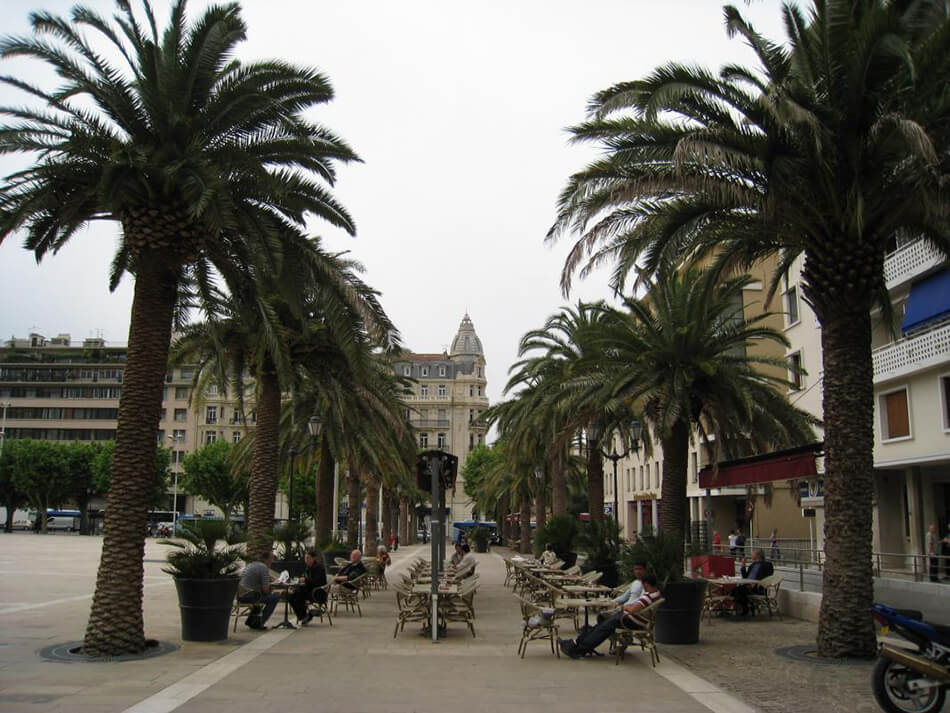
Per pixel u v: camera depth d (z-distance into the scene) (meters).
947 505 25.36
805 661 11.34
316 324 20.34
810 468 16.88
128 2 12.23
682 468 18.81
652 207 13.68
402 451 33.09
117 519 11.43
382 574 24.92
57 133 12.42
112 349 111.19
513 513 70.75
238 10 12.88
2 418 109.19
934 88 10.84
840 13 11.23
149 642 11.84
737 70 11.61
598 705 8.45
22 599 19.22
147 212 12.02
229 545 13.52
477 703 8.48
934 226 12.91
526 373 27.20
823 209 12.05
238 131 13.67
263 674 9.99
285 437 28.08
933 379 22.91
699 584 13.35
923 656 7.86
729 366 18.66
